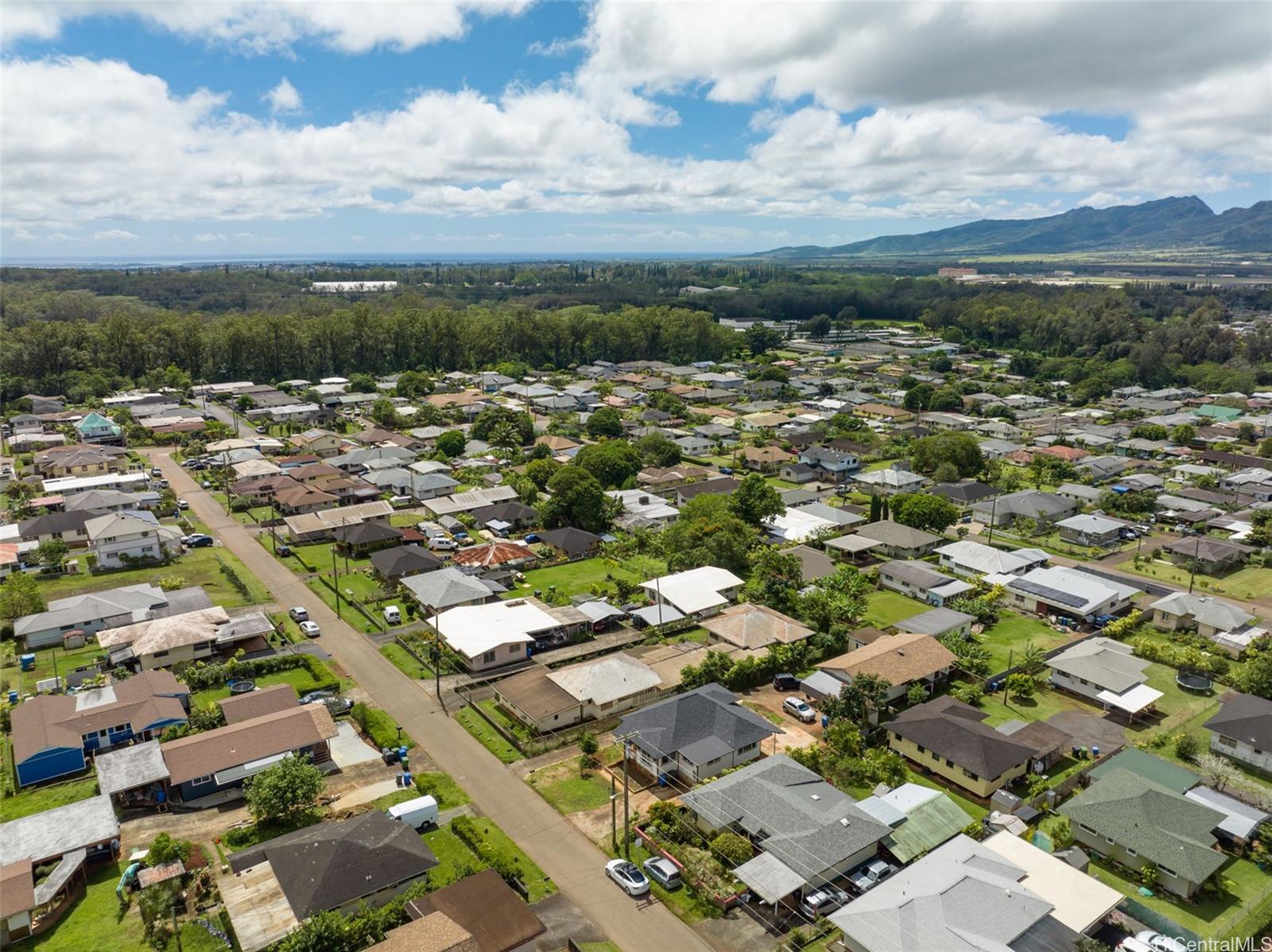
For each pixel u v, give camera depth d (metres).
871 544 93.88
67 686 61.94
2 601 71.19
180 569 87.88
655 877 43.25
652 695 62.19
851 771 51.91
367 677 65.06
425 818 46.81
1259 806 49.34
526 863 44.25
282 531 101.62
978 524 108.31
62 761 51.78
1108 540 101.19
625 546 94.44
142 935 38.72
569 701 58.62
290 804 46.56
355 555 92.50
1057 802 50.12
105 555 87.19
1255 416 166.38
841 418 163.88
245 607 77.00
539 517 102.62
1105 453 145.25
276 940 36.91
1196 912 41.19
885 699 57.94
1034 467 130.38
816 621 73.94
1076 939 37.00
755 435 155.25
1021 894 38.94
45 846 42.97
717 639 71.81
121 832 46.53
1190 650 68.62
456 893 39.59
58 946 37.94
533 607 74.44
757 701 62.75
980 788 50.25
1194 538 95.19
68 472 118.38
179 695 59.06
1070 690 64.75
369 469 126.56
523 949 37.59
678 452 135.12
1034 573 84.50
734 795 47.34
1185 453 142.62
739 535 92.12
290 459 132.38
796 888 40.84
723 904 41.12
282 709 56.88
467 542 97.62
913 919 37.41
